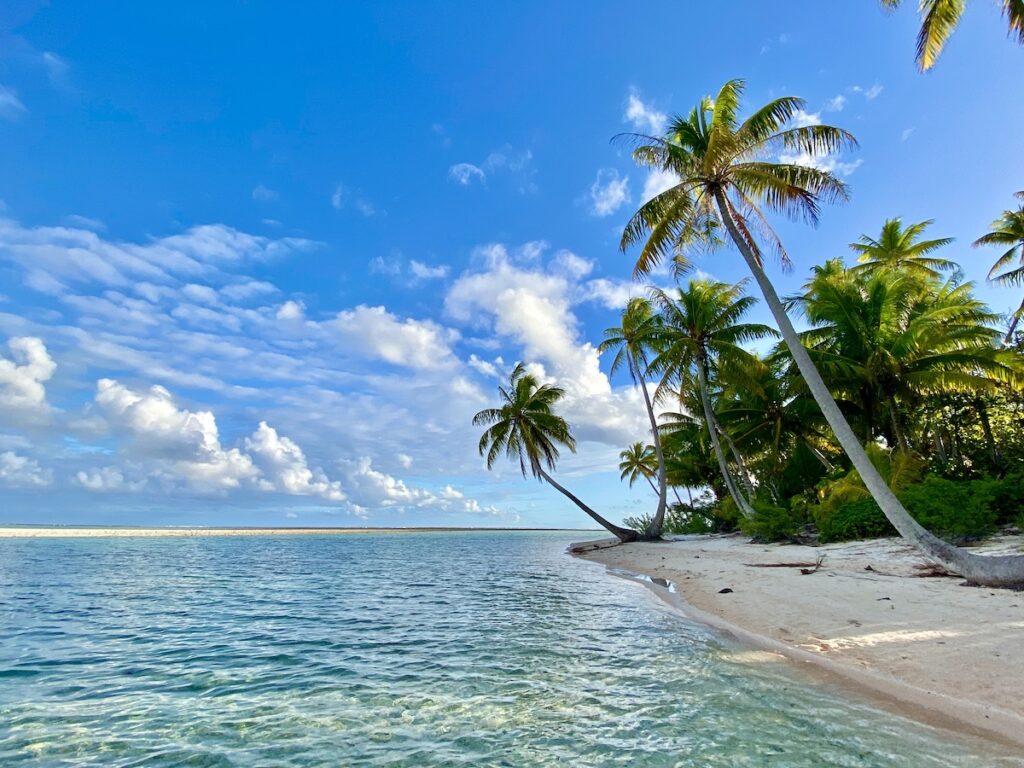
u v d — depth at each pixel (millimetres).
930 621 7992
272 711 6070
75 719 5879
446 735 5305
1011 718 4914
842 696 5887
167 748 5094
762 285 13312
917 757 4367
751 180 14367
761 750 4660
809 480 27891
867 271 26906
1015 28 12328
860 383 21734
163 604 14633
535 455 35688
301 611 13242
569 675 7219
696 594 13203
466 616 12133
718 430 28516
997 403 22453
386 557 36938
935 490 15508
